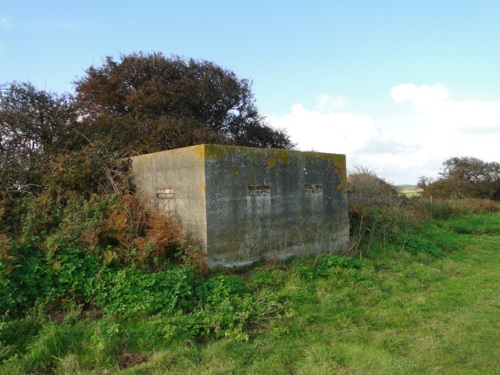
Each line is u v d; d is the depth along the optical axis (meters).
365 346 4.75
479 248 12.20
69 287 5.36
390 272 8.40
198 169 6.94
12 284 4.98
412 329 5.41
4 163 8.96
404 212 14.90
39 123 10.38
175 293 5.43
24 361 3.90
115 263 6.04
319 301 6.34
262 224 7.74
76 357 4.08
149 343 4.50
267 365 4.18
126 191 8.17
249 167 7.55
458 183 29.92
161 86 15.23
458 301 6.72
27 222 6.71
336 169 9.47
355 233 10.71
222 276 6.34
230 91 17.27
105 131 11.63
